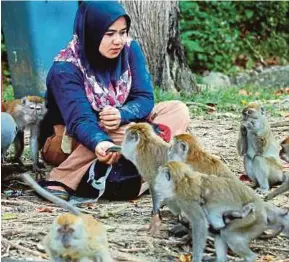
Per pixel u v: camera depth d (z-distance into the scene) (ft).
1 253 19.79
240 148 26.61
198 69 59.52
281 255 20.43
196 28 60.64
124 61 25.30
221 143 32.71
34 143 27.58
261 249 20.71
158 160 22.06
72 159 24.67
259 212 19.21
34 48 37.14
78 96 24.41
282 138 33.65
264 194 25.80
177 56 46.47
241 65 61.31
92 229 18.19
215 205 19.19
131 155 22.49
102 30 24.13
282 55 64.39
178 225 21.21
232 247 19.16
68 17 37.45
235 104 41.98
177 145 21.17
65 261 18.24
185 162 20.98
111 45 24.25
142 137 22.34
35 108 27.14
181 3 60.80
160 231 21.36
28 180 21.02
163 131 24.79
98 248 18.15
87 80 24.71
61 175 24.76
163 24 45.50
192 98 43.27
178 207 20.07
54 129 26.68
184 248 20.57
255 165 26.05
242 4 64.69
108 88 24.93
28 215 22.79
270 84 57.21
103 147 23.52
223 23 61.72
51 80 24.89
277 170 26.18
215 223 19.26
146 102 25.11
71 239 17.75
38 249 20.24
